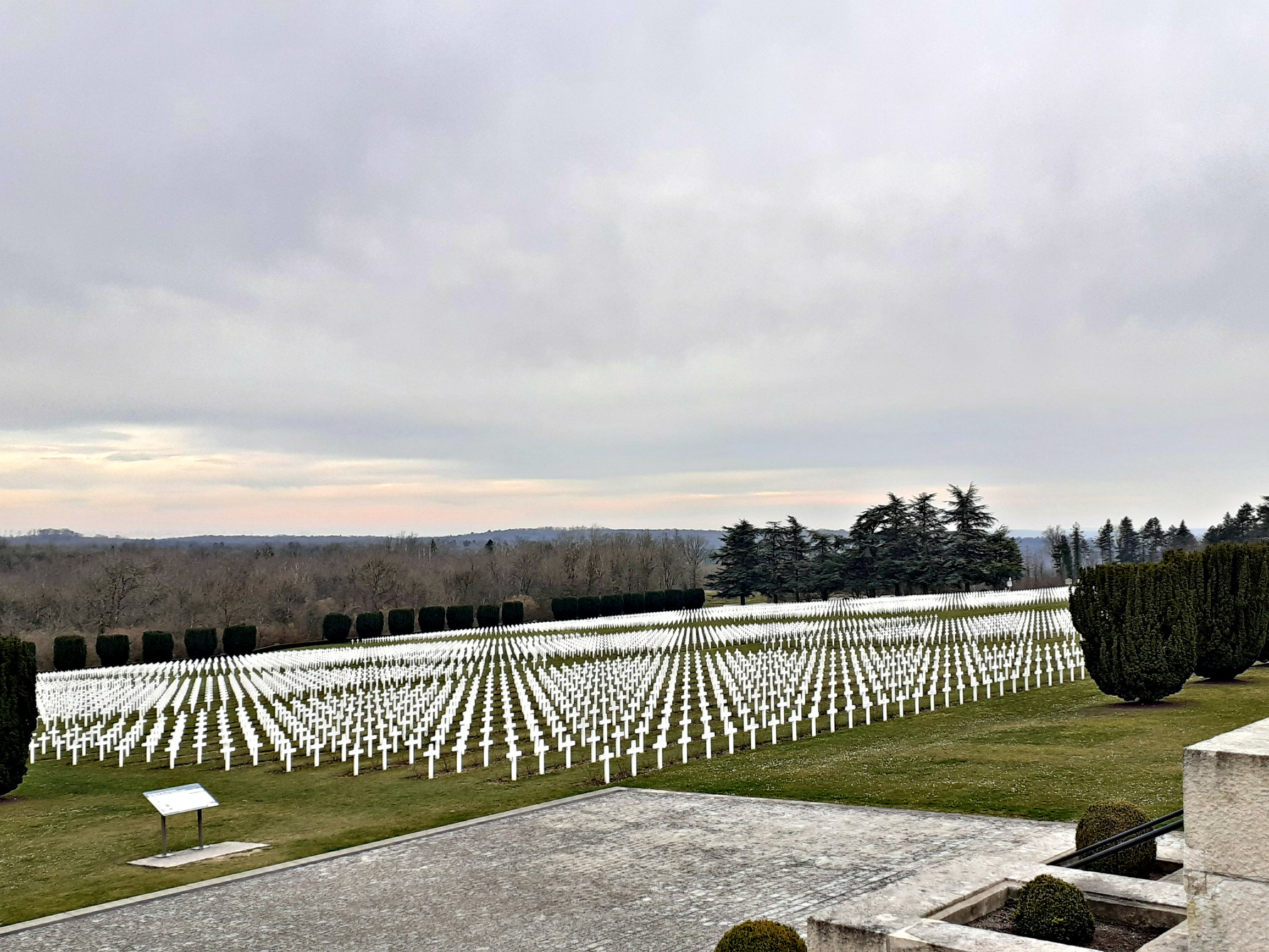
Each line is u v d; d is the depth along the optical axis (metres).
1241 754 5.88
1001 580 97.25
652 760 22.36
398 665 45.81
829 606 61.44
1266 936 5.75
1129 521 152.12
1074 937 7.27
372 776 22.41
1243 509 114.69
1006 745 20.33
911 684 31.48
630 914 10.98
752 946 7.09
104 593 89.56
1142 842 7.70
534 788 19.77
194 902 12.65
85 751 28.45
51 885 14.27
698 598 86.56
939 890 8.13
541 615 94.62
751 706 29.33
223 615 92.25
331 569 116.62
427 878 13.11
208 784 22.94
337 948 10.48
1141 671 23.53
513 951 10.02
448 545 158.38
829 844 13.63
